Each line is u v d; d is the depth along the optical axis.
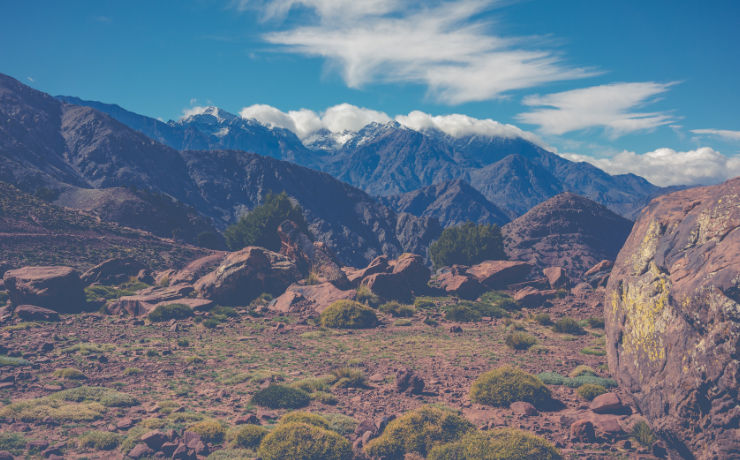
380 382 19.31
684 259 11.70
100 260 68.88
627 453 11.98
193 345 25.62
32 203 89.81
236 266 41.91
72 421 12.67
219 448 11.77
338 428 13.38
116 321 31.94
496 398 16.19
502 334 30.73
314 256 48.16
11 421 12.32
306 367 21.67
